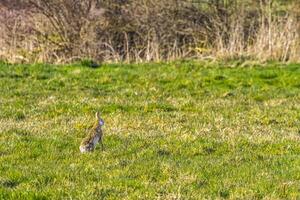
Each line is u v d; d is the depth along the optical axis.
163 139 32.31
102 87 48.72
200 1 68.62
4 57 62.50
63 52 65.44
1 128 34.38
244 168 27.03
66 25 66.44
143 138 32.47
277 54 60.72
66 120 37.12
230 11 68.06
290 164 27.80
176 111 40.72
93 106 40.94
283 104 43.38
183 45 66.56
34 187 24.17
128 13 67.94
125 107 41.03
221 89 48.94
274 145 31.38
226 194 23.75
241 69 56.19
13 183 24.83
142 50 66.06
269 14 62.69
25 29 66.25
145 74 53.38
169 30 67.62
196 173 26.08
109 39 67.50
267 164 27.81
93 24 67.00
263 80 52.06
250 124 36.94
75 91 46.78
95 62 59.22
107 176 25.66
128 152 29.72
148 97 45.09
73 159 28.28
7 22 65.81
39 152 29.53
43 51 64.06
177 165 27.31
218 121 37.50
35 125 35.53
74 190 23.80
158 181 25.12
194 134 33.66
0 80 49.94
